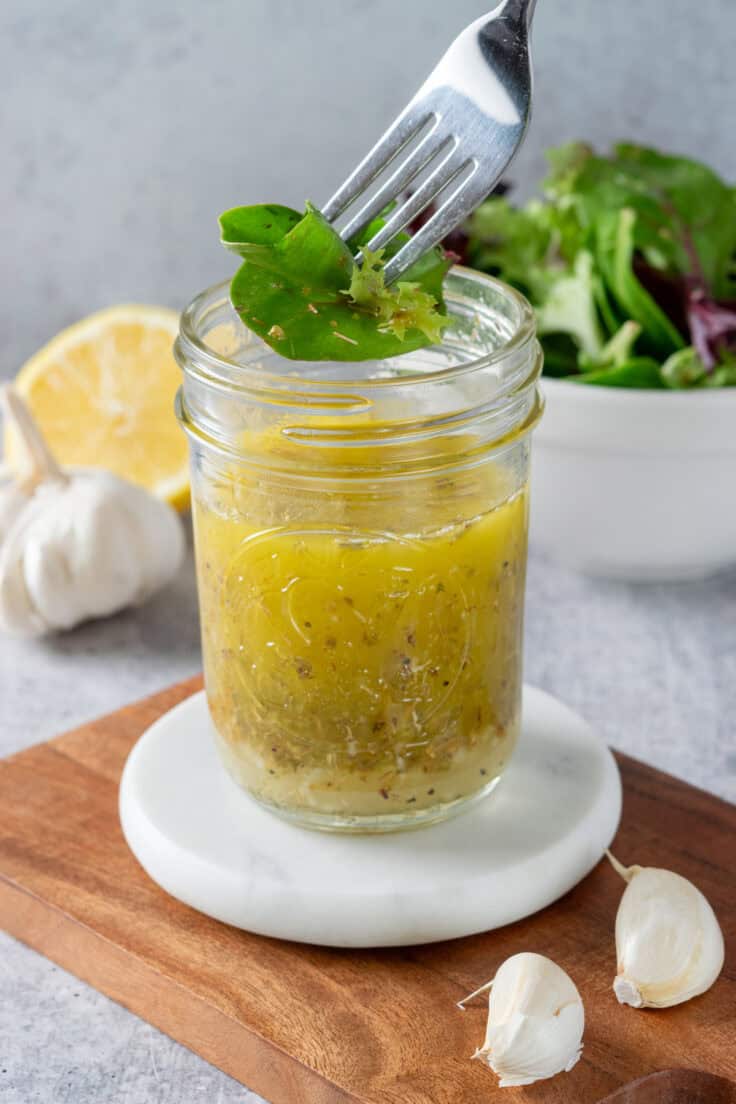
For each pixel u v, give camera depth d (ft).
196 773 1.49
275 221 1.33
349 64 2.13
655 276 1.88
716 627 1.83
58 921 1.41
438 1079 1.27
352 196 1.34
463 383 1.33
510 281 1.94
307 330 1.31
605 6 2.03
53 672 1.79
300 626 1.33
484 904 1.37
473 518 1.33
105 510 1.82
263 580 1.34
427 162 1.33
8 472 1.92
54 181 2.31
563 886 1.40
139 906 1.41
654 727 1.68
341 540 1.31
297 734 1.37
